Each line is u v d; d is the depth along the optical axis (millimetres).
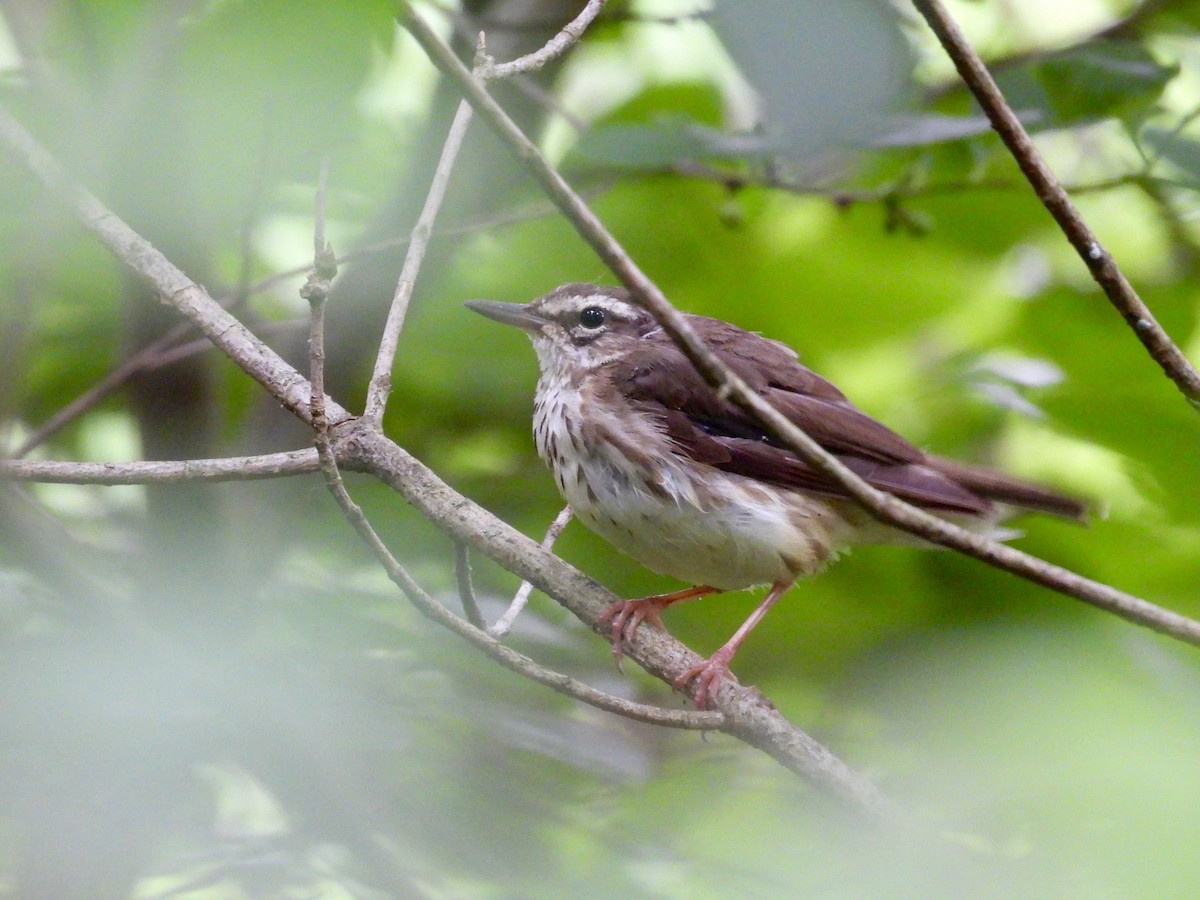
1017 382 12102
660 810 11477
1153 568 12141
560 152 14430
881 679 11844
